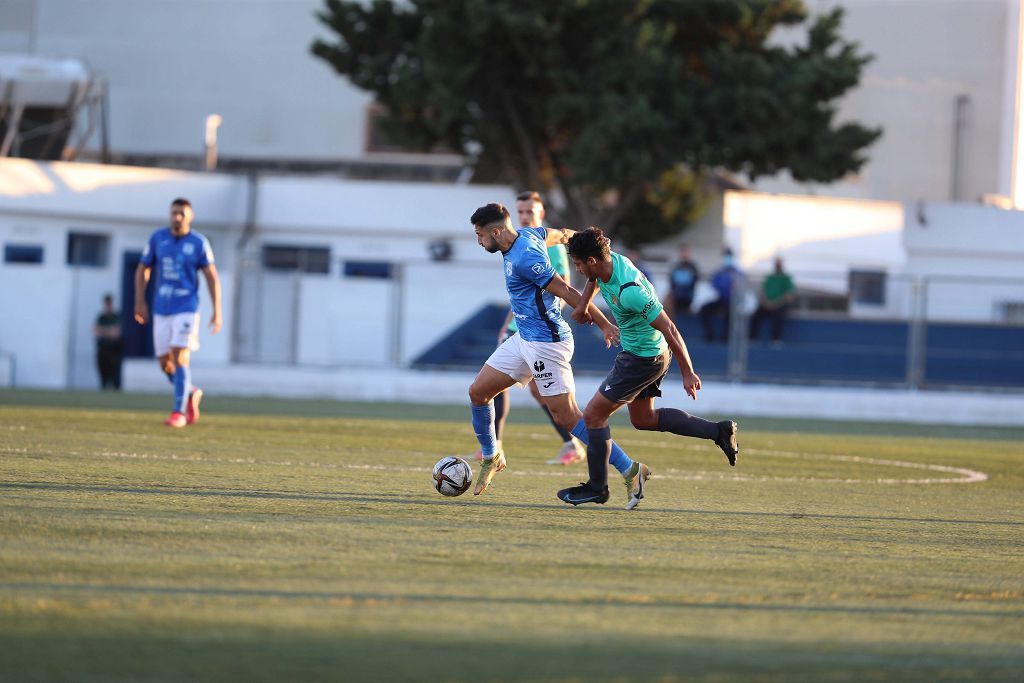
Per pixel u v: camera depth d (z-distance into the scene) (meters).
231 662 13.69
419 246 112.81
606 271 26.50
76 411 56.91
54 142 123.94
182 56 146.75
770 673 14.12
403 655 14.23
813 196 134.25
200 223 111.44
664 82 100.81
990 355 83.00
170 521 22.92
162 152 146.75
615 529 24.55
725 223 109.44
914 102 138.12
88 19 148.00
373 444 44.66
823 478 39.09
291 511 25.02
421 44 102.12
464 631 15.39
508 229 27.42
